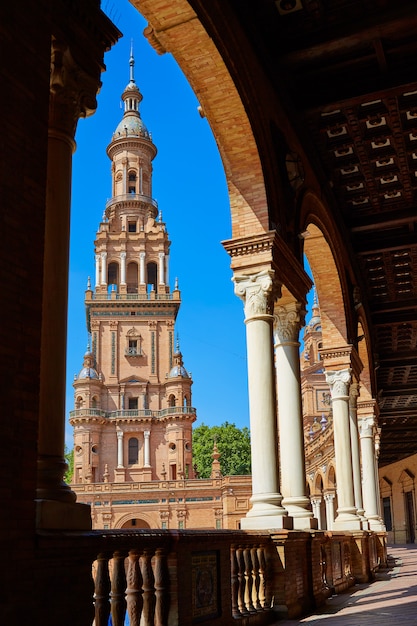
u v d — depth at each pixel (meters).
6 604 4.30
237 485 67.44
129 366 79.12
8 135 4.83
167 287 82.00
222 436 100.75
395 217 17.31
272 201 11.05
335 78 12.13
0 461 4.41
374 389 24.03
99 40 6.27
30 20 5.17
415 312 23.25
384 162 14.93
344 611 10.17
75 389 77.69
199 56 9.57
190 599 6.87
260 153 10.69
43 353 5.55
